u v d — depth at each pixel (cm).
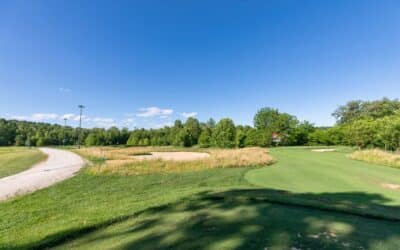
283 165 1731
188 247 413
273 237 452
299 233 472
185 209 642
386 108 5634
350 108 6431
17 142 8669
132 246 422
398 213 600
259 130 5669
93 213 611
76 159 2491
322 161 1973
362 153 2103
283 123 5619
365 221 544
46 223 554
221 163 1697
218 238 450
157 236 464
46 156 2908
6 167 1741
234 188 935
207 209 639
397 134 2283
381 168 1532
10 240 456
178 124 7531
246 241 436
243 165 1694
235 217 571
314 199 747
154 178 1236
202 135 5975
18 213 636
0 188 981
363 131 2850
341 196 820
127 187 1008
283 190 905
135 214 602
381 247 412
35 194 868
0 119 10025
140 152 3694
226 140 5484
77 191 927
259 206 666
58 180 1179
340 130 4894
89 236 474
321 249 403
